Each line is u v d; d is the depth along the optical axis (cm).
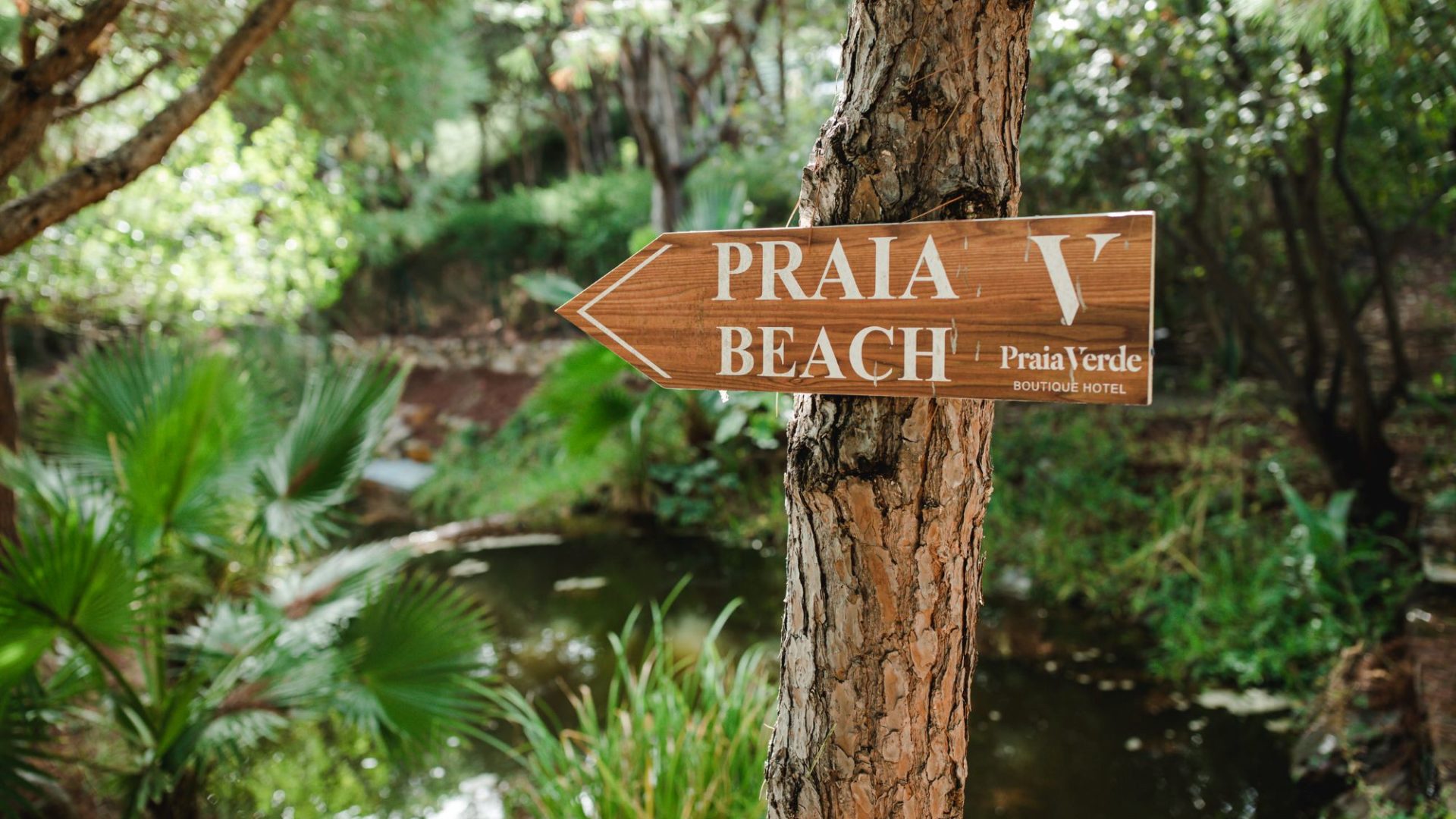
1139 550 526
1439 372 616
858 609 121
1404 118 439
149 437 295
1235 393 630
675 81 938
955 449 118
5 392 387
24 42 225
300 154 498
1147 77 450
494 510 779
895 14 113
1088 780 351
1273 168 447
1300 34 236
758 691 304
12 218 207
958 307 106
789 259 114
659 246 121
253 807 349
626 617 533
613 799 257
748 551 647
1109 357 100
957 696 126
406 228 1041
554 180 1245
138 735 299
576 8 496
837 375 113
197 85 233
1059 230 101
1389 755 314
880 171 114
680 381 122
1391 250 489
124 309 444
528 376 1040
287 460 330
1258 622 439
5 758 248
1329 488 531
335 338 1116
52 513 269
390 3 411
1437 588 374
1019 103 116
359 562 342
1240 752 363
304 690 299
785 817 131
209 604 384
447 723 300
